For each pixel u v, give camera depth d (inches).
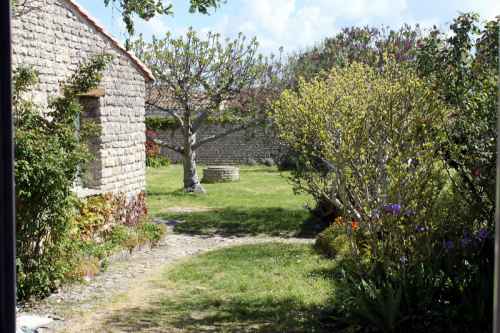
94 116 479.8
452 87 279.4
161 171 1141.1
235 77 762.8
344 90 378.3
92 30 470.6
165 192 813.9
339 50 789.2
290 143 441.4
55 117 346.0
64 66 431.8
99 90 472.1
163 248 477.7
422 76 312.2
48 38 412.5
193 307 297.6
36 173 298.5
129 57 532.4
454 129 272.4
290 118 423.8
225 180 974.4
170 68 759.1
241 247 474.0
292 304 293.3
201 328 260.7
